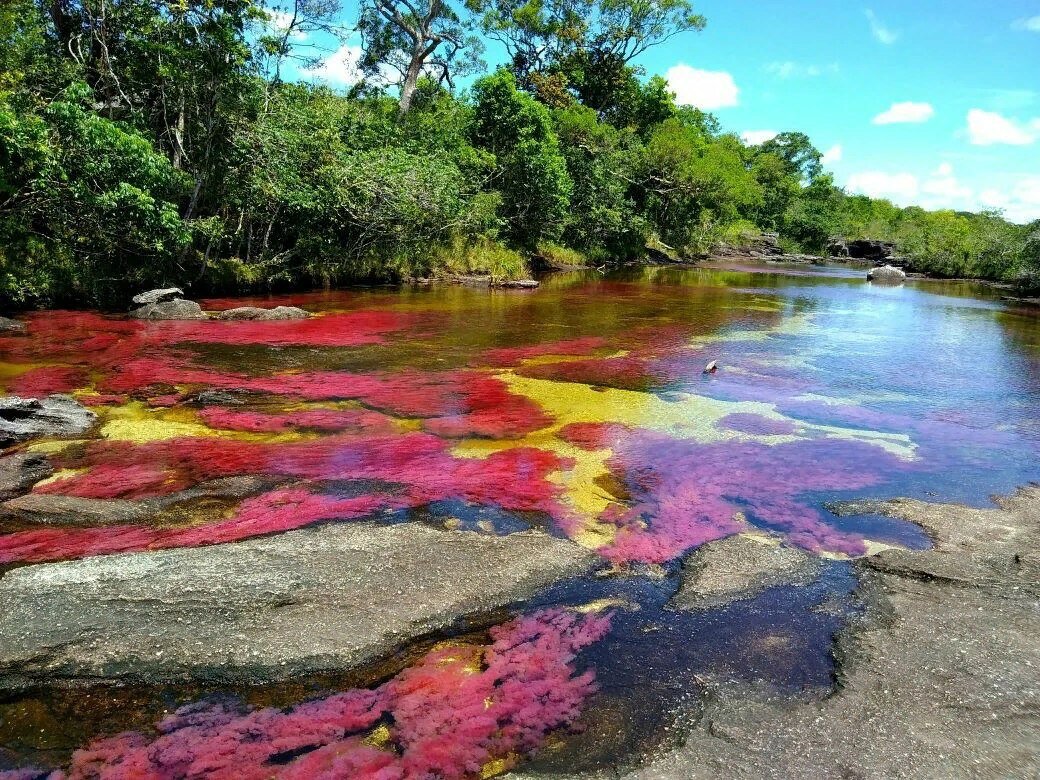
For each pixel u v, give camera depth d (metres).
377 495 7.71
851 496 8.11
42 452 8.48
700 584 6.03
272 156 22.03
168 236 18.56
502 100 35.88
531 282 29.92
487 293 27.11
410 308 21.97
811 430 10.57
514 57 49.25
